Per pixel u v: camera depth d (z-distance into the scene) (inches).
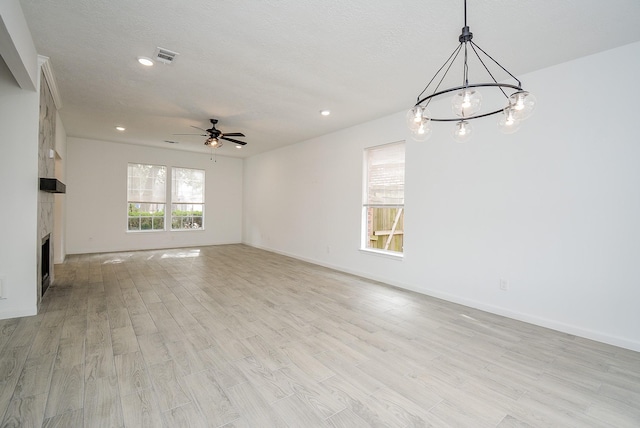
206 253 290.5
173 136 252.2
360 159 206.5
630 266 103.4
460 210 149.6
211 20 94.3
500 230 135.1
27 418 65.2
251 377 83.2
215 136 198.8
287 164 283.1
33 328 111.7
